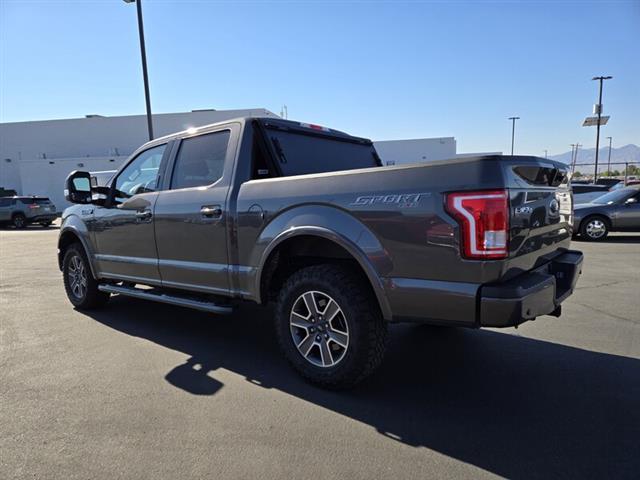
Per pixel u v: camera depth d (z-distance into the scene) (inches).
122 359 155.8
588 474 91.4
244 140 151.2
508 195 99.8
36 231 816.9
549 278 113.3
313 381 131.3
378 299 115.6
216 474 91.5
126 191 193.0
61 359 155.6
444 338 175.5
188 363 152.2
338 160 186.4
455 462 95.7
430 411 118.2
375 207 114.0
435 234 105.3
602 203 475.5
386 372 143.9
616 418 114.0
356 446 101.8
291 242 139.3
